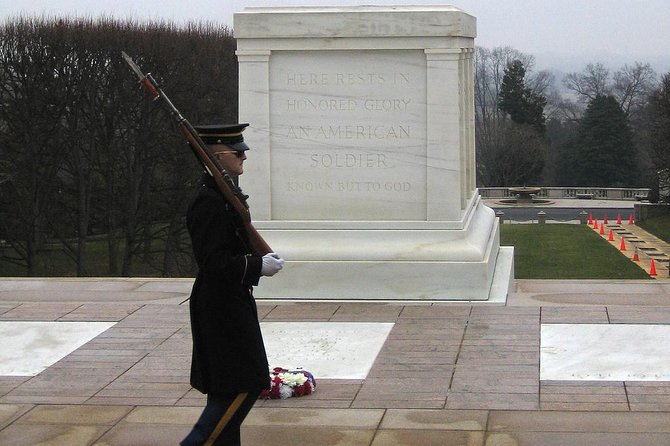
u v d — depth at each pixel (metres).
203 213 5.44
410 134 10.36
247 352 5.51
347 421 6.62
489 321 9.31
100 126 34.97
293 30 10.27
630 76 113.25
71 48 33.94
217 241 5.41
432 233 10.34
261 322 9.47
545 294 10.84
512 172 89.06
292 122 10.48
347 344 8.64
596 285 11.38
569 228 57.41
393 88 10.33
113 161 35.31
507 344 8.48
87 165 35.72
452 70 10.20
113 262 36.47
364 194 10.48
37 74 33.91
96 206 36.50
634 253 43.81
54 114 34.44
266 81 10.41
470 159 12.25
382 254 10.29
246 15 10.32
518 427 6.40
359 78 10.36
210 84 35.91
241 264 5.39
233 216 5.50
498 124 92.50
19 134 34.47
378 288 10.31
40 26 33.97
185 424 6.63
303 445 6.19
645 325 8.97
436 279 10.23
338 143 10.45
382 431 6.41
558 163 93.25
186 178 36.16
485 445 6.09
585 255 43.53
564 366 7.80
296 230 10.50
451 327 9.12
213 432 5.52
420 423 6.55
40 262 37.12
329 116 10.44
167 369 7.99
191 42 35.78
